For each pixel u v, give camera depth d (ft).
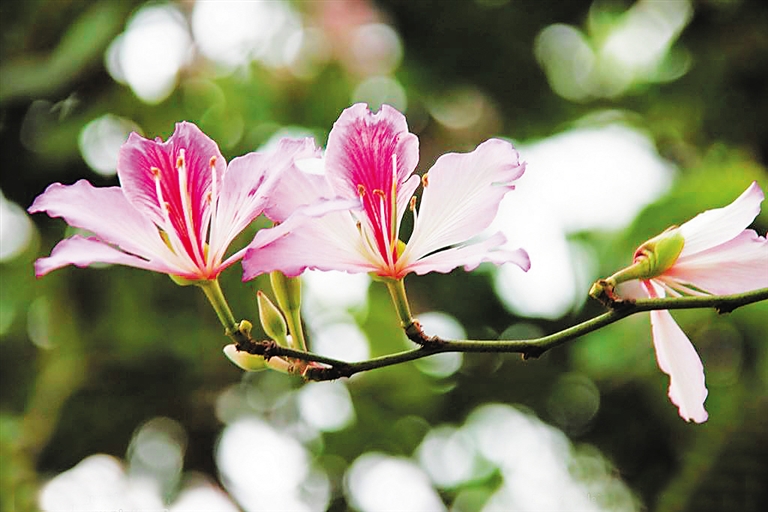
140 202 12.59
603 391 31.94
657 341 14.43
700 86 33.27
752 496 26.84
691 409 14.30
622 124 34.47
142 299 30.55
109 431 30.86
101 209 12.39
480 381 32.91
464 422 32.83
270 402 31.81
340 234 12.85
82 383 30.55
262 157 12.62
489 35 33.76
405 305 12.94
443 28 33.53
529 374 32.89
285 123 31.81
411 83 34.01
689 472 27.66
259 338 29.43
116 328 30.50
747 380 28.37
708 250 13.97
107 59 29.35
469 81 34.40
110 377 30.83
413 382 31.22
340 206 11.63
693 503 27.32
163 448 31.22
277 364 13.47
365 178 12.96
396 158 13.05
